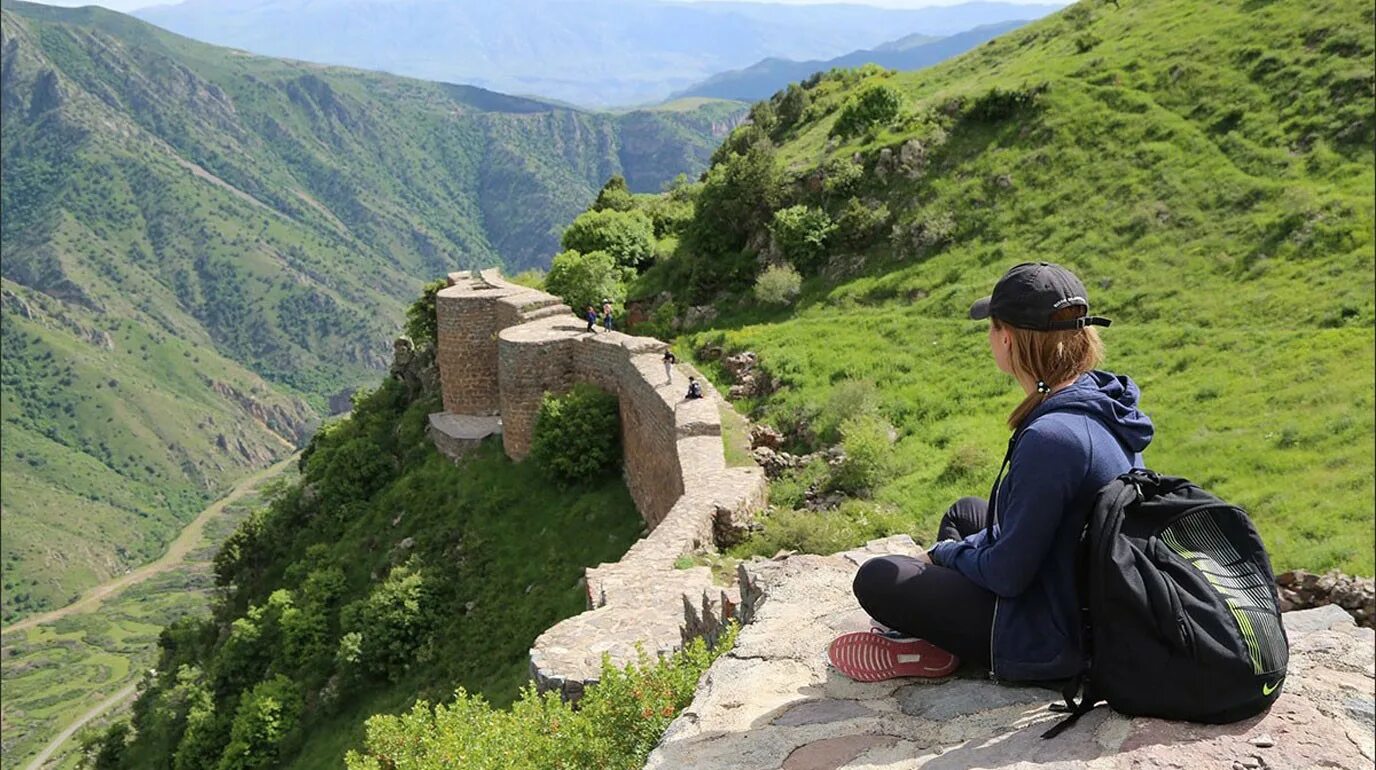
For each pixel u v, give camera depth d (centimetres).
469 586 2595
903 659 422
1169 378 2362
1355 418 1845
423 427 3775
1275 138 3297
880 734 381
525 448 3123
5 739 12562
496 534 2769
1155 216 3209
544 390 3089
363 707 2444
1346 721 335
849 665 432
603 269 4172
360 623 2609
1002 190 3722
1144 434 363
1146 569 326
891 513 1891
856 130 4719
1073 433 344
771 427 2658
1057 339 366
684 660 729
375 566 3017
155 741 3400
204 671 3466
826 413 2584
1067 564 353
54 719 13125
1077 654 348
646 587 1481
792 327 3444
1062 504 343
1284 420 1956
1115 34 4647
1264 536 1583
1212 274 2834
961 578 397
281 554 3938
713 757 386
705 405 2369
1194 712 326
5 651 16175
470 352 3547
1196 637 316
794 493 2158
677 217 5175
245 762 2541
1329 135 3169
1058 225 3419
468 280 4216
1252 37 3866
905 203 3912
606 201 5944
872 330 3197
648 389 2533
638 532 2523
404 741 941
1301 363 2183
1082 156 3691
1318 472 1727
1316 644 414
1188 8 4528
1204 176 3294
